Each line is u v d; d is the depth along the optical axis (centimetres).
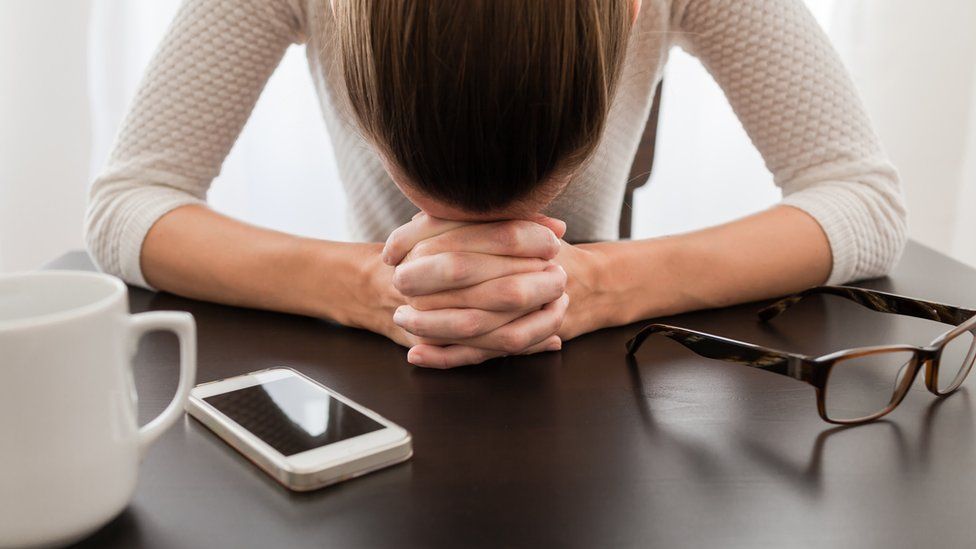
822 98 91
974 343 58
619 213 124
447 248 64
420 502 43
